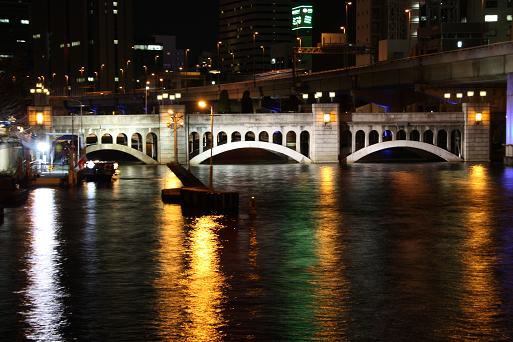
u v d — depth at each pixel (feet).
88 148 561.02
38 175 409.69
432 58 536.01
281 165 558.15
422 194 353.51
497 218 274.57
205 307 153.89
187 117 567.59
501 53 483.10
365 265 191.83
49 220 270.05
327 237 233.35
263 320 145.18
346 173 477.77
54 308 153.99
